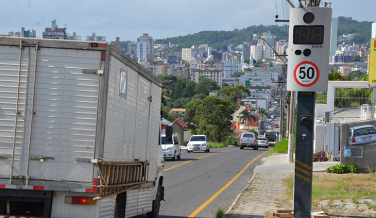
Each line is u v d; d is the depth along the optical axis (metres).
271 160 38.03
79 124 9.27
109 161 9.58
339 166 25.44
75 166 9.23
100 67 9.30
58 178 9.23
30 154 9.30
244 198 17.75
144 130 12.12
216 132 120.00
